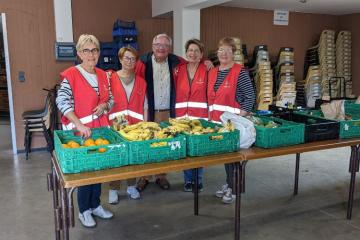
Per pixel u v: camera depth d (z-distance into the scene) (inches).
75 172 77.1
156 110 134.2
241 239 107.6
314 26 328.8
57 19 210.8
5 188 150.6
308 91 308.7
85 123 101.8
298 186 152.8
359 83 328.8
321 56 311.4
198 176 133.0
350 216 121.5
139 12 237.9
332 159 194.7
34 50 209.9
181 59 138.8
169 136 87.0
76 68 101.6
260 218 121.6
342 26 339.3
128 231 112.4
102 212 120.3
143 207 130.2
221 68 128.3
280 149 95.9
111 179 75.5
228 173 130.7
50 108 201.2
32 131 207.9
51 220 120.0
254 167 179.8
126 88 120.8
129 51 117.1
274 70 297.3
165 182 149.1
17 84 208.2
